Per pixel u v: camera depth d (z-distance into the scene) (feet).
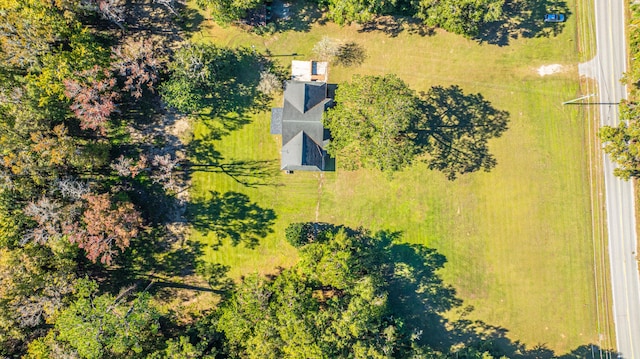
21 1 140.05
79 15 158.20
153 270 167.43
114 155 165.37
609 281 166.09
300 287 149.59
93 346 139.64
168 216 167.22
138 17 165.27
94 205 143.64
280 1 166.30
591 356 165.58
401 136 150.92
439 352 156.56
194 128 166.81
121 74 152.66
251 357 143.23
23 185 144.15
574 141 167.22
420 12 155.74
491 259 167.32
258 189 167.53
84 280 148.25
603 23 167.12
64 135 146.20
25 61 143.84
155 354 145.79
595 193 166.71
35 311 143.64
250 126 167.02
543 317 166.40
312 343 140.36
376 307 149.69
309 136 160.04
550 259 166.61
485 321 167.02
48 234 145.59
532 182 167.32
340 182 167.43
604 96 166.81
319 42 166.61
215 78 162.91
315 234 166.40
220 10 149.89
